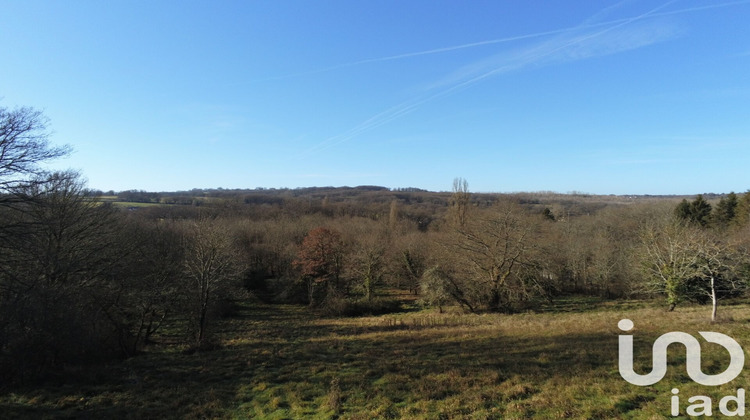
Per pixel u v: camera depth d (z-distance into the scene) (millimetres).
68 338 14656
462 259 31750
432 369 13797
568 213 68812
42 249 16812
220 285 24938
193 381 14102
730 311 23297
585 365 13164
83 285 18219
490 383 11969
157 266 21578
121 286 19500
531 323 22688
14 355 13312
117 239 21906
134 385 13625
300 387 12742
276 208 81875
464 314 30109
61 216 18438
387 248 47000
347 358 16297
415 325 25938
